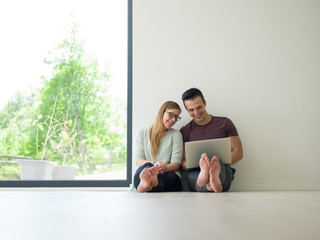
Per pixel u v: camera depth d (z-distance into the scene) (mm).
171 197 1718
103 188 2727
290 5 2939
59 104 3475
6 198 1703
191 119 2814
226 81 2885
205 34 2930
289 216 932
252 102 2865
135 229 725
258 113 2855
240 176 2789
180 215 960
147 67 2910
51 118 3436
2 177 3264
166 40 2932
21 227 763
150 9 2967
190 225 775
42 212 1058
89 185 2773
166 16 2955
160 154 2467
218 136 2523
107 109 3561
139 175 2133
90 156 3453
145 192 2215
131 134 2861
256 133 2838
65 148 3412
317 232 686
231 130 2553
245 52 2908
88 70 3562
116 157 3502
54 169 3113
